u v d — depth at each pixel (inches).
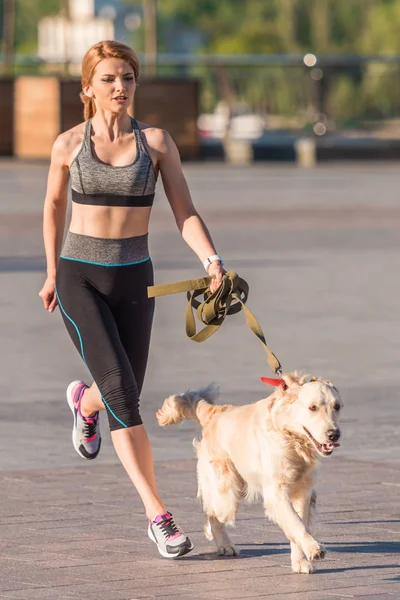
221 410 334.3
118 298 336.8
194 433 486.3
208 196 1736.0
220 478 327.3
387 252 1107.3
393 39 4355.3
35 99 2500.0
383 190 1866.4
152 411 516.7
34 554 328.2
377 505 379.2
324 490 397.7
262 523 362.0
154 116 2481.5
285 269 987.3
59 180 343.3
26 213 1459.2
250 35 4758.9
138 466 329.1
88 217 334.3
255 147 2719.0
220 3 5398.6
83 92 341.1
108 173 331.6
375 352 653.3
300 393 306.2
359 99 3159.5
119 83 330.3
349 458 441.1
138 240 338.6
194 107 2508.6
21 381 579.2
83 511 374.0
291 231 1273.4
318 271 978.7
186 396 344.2
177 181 343.0
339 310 796.6
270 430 311.4
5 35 2795.3
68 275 336.2
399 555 327.6
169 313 792.9
